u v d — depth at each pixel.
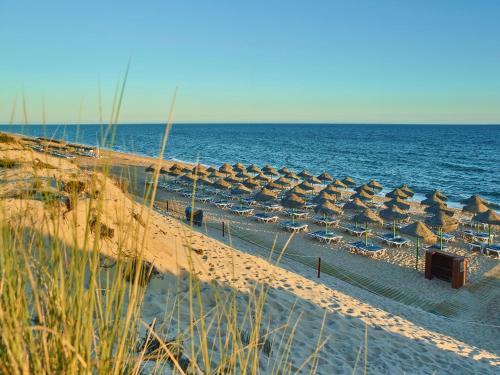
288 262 14.01
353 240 18.20
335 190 23.28
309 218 22.00
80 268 1.07
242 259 9.40
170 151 77.19
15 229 1.20
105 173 1.10
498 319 10.96
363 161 63.69
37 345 1.05
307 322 6.77
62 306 1.03
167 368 2.68
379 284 13.18
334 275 13.62
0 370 0.90
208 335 4.73
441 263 13.71
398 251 16.67
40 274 1.15
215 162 61.62
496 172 50.69
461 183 42.56
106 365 1.08
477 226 19.94
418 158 67.75
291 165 58.59
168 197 25.67
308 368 4.97
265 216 20.98
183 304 5.73
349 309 8.26
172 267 6.93
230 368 1.39
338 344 6.29
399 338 7.35
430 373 6.00
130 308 1.13
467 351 7.71
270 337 5.54
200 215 16.95
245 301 6.52
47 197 1.26
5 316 0.97
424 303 11.95
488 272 14.53
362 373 5.36
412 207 26.75
